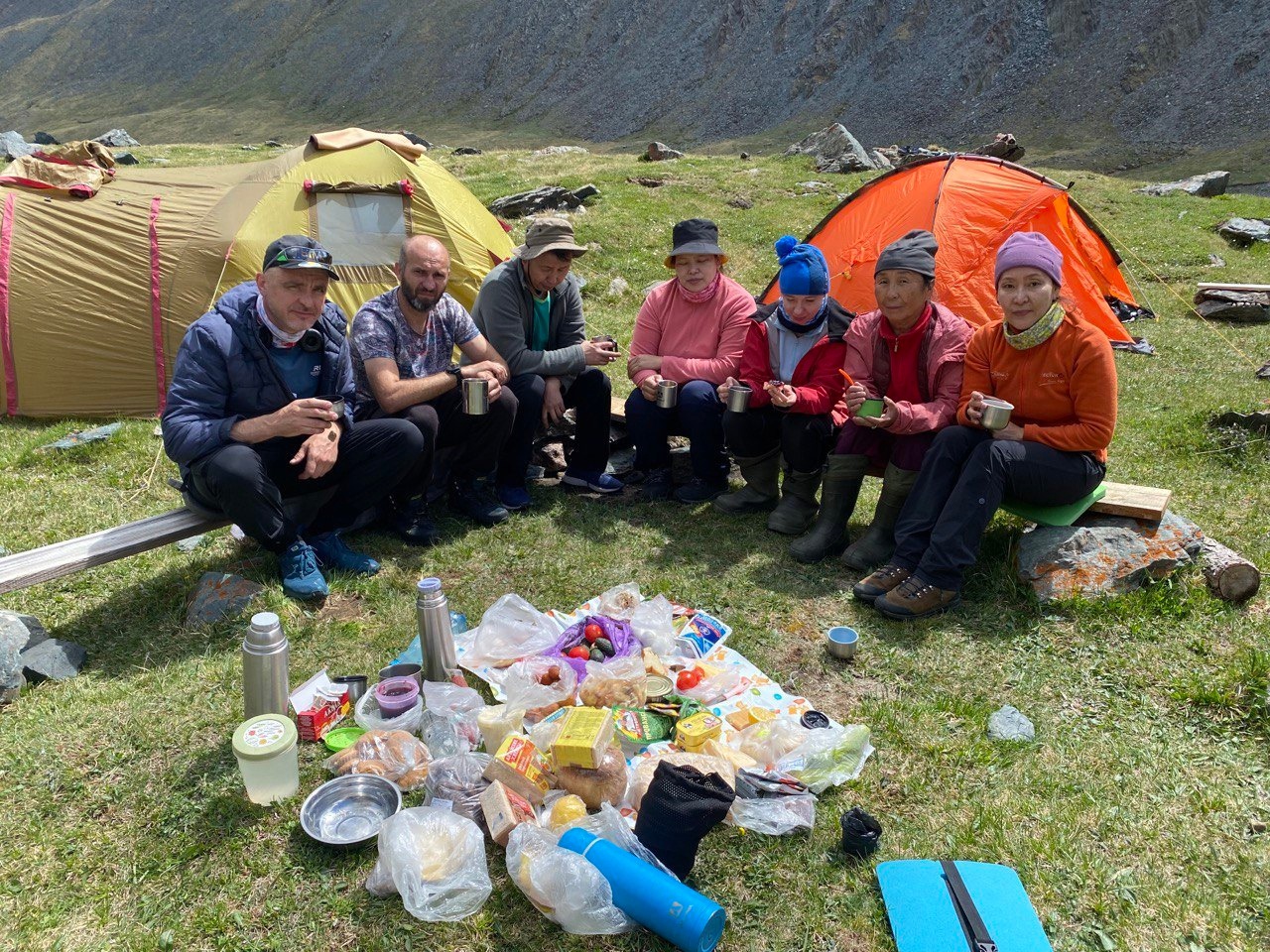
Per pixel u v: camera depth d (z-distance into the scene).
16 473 5.76
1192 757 3.24
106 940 2.48
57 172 7.35
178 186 7.54
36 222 7.07
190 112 140.88
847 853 2.78
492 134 117.56
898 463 4.42
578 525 5.04
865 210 8.99
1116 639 3.91
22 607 4.08
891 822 2.92
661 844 2.56
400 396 4.45
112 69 167.75
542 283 5.02
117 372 7.03
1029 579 4.23
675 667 3.58
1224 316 10.30
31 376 6.98
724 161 19.38
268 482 3.94
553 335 5.38
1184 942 2.50
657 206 14.23
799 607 4.23
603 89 122.81
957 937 2.45
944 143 88.94
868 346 4.59
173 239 7.08
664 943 2.47
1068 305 4.07
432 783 2.91
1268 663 3.59
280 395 4.09
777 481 5.34
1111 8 93.06
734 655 3.75
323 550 4.41
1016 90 91.62
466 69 137.25
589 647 3.57
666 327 5.35
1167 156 73.69
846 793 3.04
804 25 113.75
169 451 3.91
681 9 128.50
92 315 6.98
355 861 2.72
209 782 3.02
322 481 4.36
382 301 4.60
